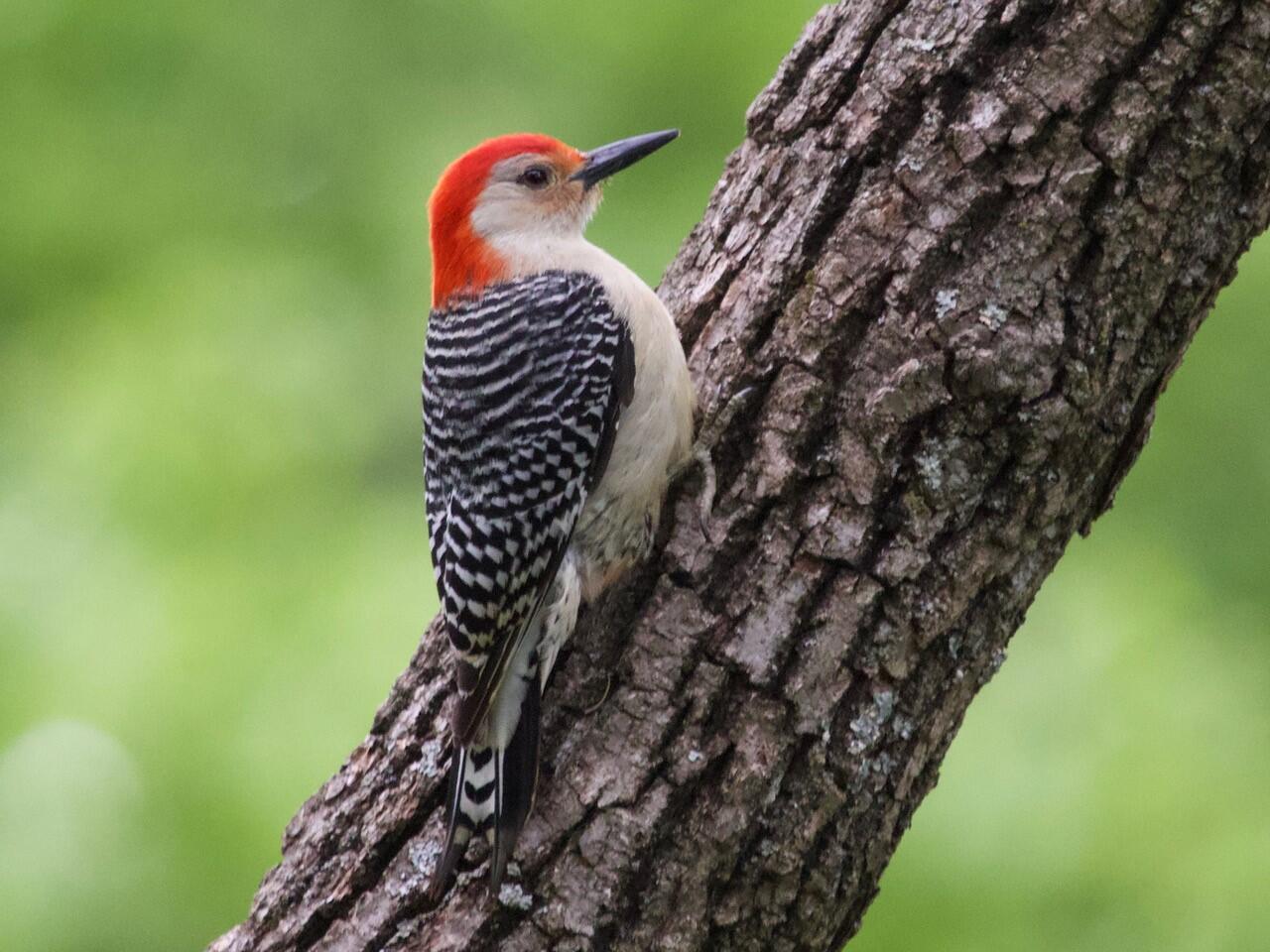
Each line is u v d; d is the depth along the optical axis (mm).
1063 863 11461
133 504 13195
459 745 8227
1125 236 7887
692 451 8422
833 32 8734
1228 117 7816
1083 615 13039
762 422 8297
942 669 8039
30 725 11938
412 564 13078
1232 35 7781
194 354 14109
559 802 8047
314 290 14867
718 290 8844
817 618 7973
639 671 8133
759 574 8078
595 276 9523
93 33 15562
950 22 8242
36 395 14258
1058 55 7941
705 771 7926
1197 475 14055
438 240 10008
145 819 11609
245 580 12758
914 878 11492
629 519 8562
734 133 15039
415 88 15734
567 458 8930
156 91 15742
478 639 8664
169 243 15344
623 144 10539
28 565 12820
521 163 10141
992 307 7902
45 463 13531
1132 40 7859
